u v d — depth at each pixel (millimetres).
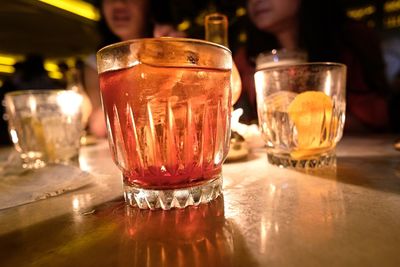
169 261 107
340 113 253
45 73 1340
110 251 118
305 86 256
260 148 359
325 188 190
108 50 165
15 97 343
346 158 281
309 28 724
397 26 1424
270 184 204
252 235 125
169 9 811
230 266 102
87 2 1945
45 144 341
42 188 202
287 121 248
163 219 149
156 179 163
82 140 487
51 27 2189
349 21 748
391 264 99
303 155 247
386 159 270
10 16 1936
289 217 144
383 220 136
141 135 161
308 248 112
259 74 264
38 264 111
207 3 1239
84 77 787
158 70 156
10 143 677
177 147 161
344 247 112
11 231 142
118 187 214
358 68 699
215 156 173
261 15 761
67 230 141
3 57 3014
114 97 166
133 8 753
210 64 166
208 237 125
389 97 728
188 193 162
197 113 163
